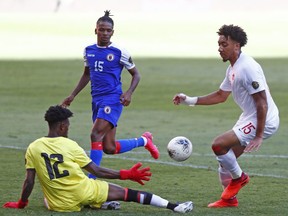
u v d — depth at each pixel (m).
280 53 105.00
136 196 23.03
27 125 45.19
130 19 193.88
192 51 108.56
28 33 145.50
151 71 78.69
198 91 62.31
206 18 193.62
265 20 185.12
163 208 24.16
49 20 188.88
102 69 26.81
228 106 55.59
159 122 47.44
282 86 66.38
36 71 77.44
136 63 87.75
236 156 25.53
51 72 76.56
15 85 65.75
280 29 157.88
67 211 23.03
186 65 85.56
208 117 50.03
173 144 26.17
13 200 25.33
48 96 59.03
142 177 22.92
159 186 28.44
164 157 35.50
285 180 29.91
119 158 35.22
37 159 22.97
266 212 23.98
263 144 39.75
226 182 25.53
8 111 51.03
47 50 107.75
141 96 59.97
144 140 28.69
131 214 23.09
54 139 23.14
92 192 23.02
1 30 153.25
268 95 25.77
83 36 137.12
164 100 57.94
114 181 29.28
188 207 23.16
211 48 114.25
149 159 34.97
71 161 22.97
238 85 25.27
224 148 25.00
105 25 26.77
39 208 23.75
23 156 35.03
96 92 26.98
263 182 29.44
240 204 25.30
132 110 52.94
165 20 188.50
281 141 40.75
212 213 23.67
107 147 27.30
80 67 81.88
